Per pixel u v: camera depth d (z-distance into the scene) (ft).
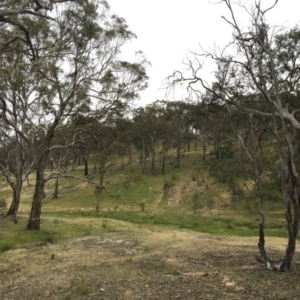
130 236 49.34
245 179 103.09
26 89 66.80
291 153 24.08
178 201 115.34
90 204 123.75
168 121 164.04
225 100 27.12
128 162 197.16
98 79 61.77
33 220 57.77
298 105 30.94
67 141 90.89
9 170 71.67
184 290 21.47
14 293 23.32
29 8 30.83
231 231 60.90
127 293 21.30
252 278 23.68
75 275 26.35
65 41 59.62
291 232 25.03
